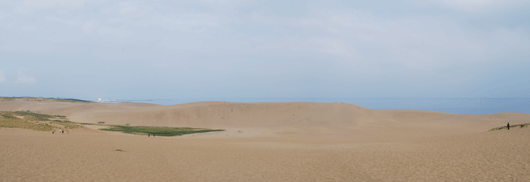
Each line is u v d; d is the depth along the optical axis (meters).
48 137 37.09
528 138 28.48
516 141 27.73
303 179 18.84
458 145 30.05
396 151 29.61
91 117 164.88
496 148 25.52
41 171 17.36
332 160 25.92
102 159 22.61
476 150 25.75
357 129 96.12
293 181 18.31
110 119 160.00
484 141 30.66
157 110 173.25
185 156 27.38
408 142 39.06
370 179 18.47
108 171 18.86
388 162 23.66
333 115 130.62
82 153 24.50
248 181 18.25
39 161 19.94
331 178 19.06
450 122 114.50
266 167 22.77
